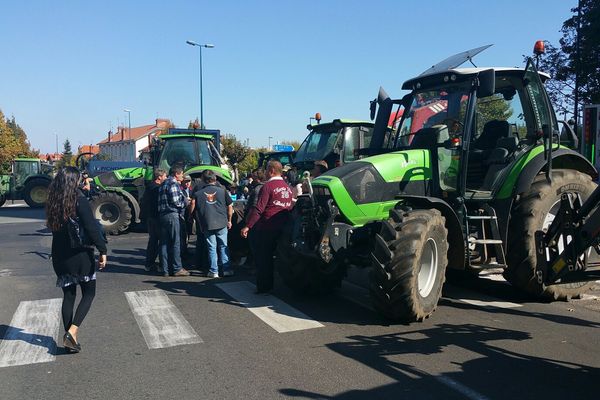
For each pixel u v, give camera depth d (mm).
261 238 7027
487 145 7008
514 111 6887
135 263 9703
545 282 5090
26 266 9547
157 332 5504
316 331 5477
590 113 10484
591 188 6746
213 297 7008
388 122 7277
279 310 6316
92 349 5020
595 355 4699
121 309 6438
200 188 8602
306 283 6844
